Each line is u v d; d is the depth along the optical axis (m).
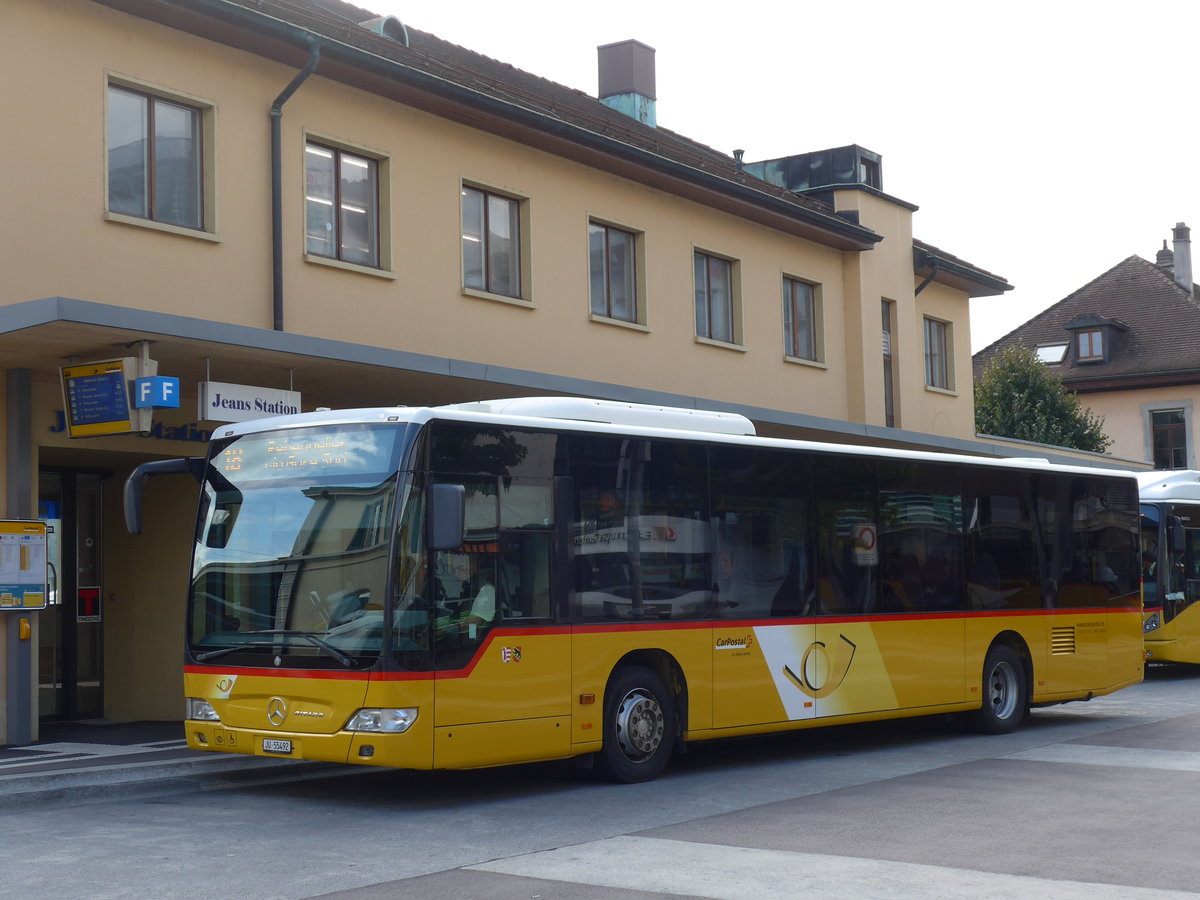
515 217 19.64
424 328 17.83
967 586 14.86
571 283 20.28
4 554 13.29
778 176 29.22
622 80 28.75
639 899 7.06
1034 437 44.78
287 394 14.30
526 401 11.48
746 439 12.67
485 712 10.16
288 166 16.27
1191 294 54.41
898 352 28.23
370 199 17.50
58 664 16.16
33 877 7.79
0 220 13.33
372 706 9.68
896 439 23.59
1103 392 52.75
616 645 11.23
